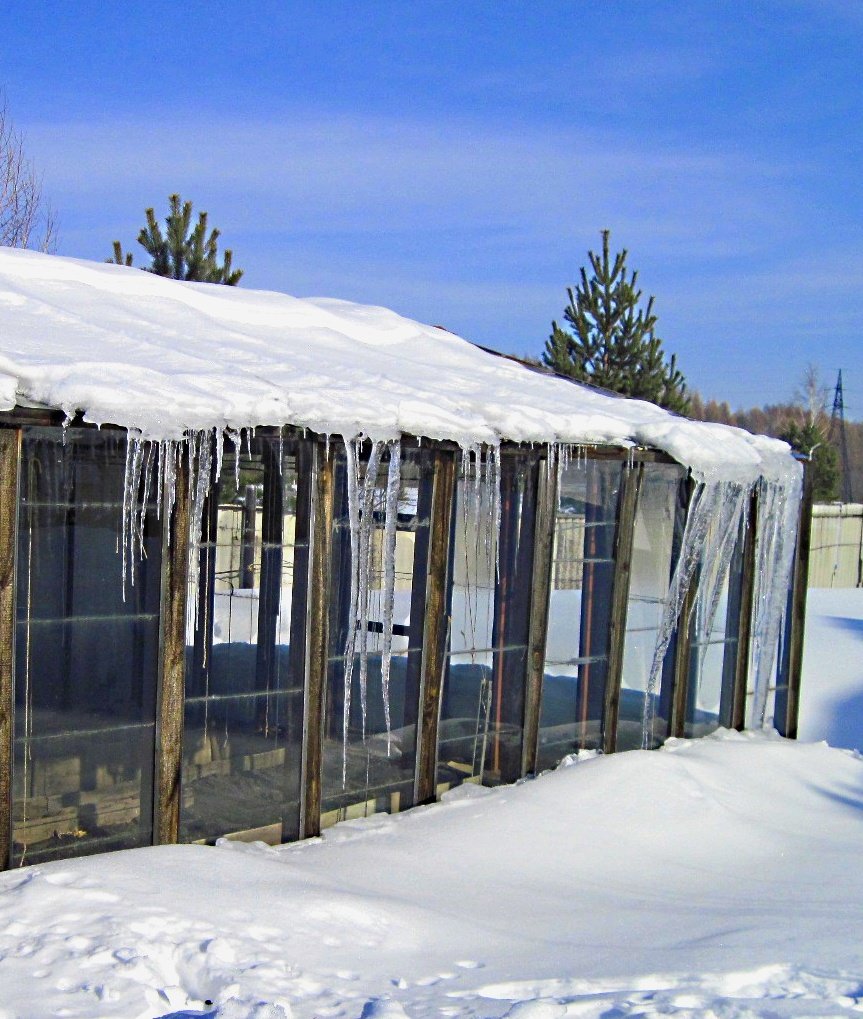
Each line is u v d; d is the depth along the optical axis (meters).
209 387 6.68
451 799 8.18
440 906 6.14
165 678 6.52
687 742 10.21
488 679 8.70
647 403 11.04
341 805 7.74
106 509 6.44
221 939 5.02
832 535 27.00
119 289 9.23
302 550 7.26
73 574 6.31
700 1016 4.64
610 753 9.59
